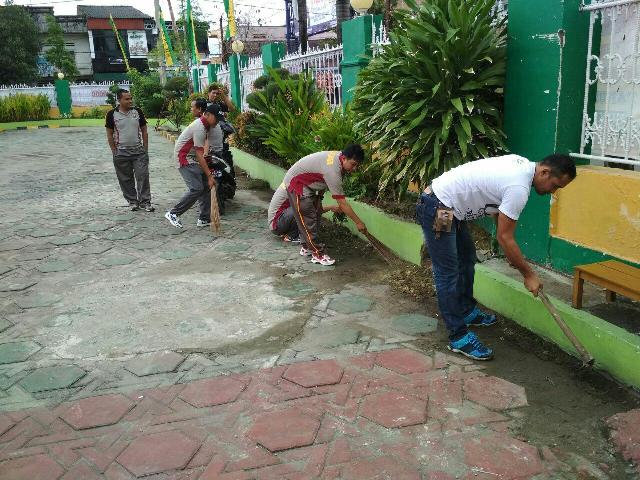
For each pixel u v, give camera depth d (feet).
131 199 26.66
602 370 11.08
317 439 9.46
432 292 15.39
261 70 42.45
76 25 139.95
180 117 62.39
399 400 10.49
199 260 19.10
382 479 8.51
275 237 21.61
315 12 56.34
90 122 82.58
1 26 109.29
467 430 9.60
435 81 15.84
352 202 21.35
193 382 11.33
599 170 13.60
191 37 76.43
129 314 14.76
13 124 75.97
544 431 9.52
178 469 8.86
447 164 16.02
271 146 31.78
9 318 14.64
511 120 15.55
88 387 11.27
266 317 14.37
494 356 12.02
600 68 13.64
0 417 10.32
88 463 9.05
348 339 12.97
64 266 18.71
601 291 13.76
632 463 8.67
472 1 15.40
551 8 13.79
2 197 30.27
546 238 15.21
